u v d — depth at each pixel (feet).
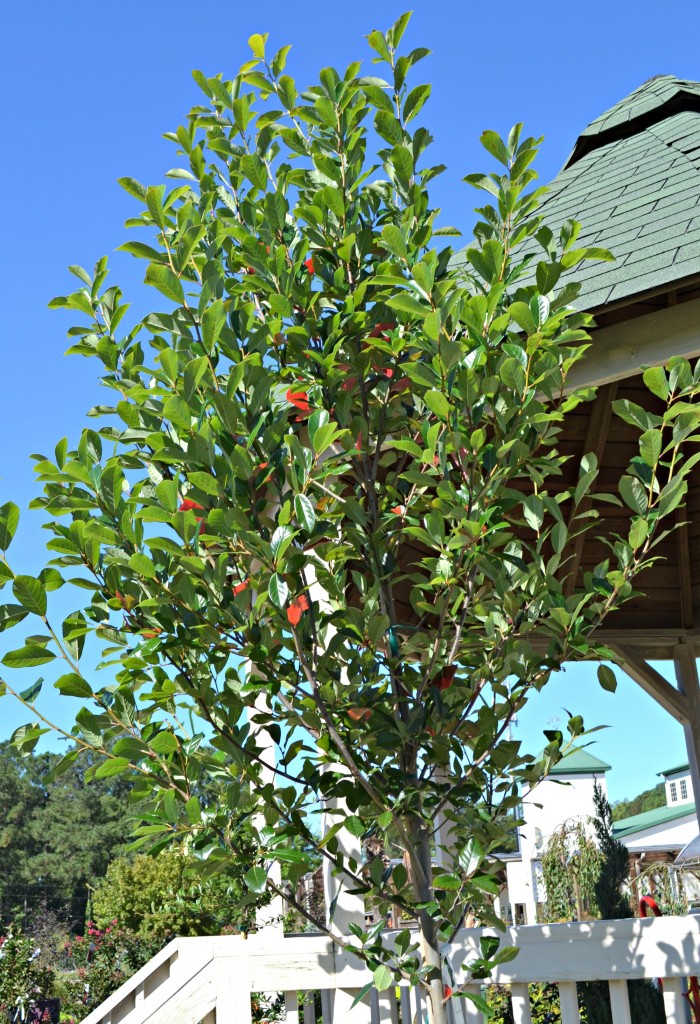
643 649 20.08
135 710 8.01
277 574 6.81
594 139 19.03
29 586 7.14
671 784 96.32
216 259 8.80
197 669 8.13
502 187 8.13
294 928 19.65
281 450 8.13
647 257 11.07
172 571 7.68
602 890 19.92
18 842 162.40
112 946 36.65
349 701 8.05
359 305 8.48
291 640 7.89
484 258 7.30
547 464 7.88
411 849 8.00
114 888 40.45
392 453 9.53
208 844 8.00
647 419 7.59
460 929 9.07
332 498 8.37
